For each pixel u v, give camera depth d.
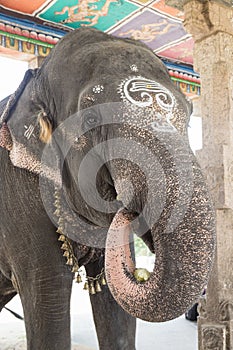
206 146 4.34
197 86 7.20
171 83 1.97
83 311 7.45
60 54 2.18
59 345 2.16
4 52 5.69
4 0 5.31
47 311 2.19
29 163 2.20
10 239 2.31
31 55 5.78
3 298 2.79
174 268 1.53
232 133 4.29
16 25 5.61
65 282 2.24
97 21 5.79
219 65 4.36
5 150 2.39
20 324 5.59
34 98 2.24
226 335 4.03
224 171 4.16
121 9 5.50
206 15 4.34
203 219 1.54
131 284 1.67
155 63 2.00
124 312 2.42
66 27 5.91
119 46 2.04
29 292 2.24
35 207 2.25
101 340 2.43
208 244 1.53
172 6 4.57
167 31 6.03
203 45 4.45
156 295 1.56
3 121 2.31
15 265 2.31
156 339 5.27
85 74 2.01
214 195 4.20
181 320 6.45
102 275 2.40
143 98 1.80
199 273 1.52
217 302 4.14
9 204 2.32
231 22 4.43
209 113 4.36
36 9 5.51
